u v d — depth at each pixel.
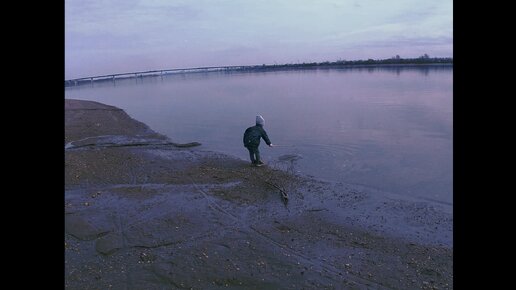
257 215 7.07
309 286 4.82
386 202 7.75
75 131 15.80
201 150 12.84
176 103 30.64
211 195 8.07
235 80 69.69
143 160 10.98
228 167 10.33
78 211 7.10
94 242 5.89
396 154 11.96
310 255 5.58
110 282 4.84
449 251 5.68
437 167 10.39
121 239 5.99
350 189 8.58
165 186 8.66
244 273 5.08
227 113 23.19
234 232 6.32
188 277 4.97
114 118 19.80
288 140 14.33
